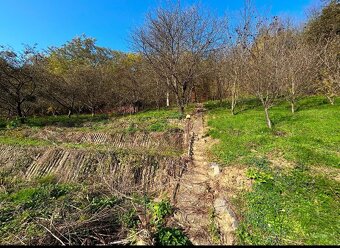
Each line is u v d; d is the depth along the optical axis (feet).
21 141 34.09
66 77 65.87
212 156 29.60
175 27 51.39
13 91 50.93
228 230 16.25
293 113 42.34
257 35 47.57
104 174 25.27
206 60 59.16
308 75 44.45
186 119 48.37
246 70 40.73
